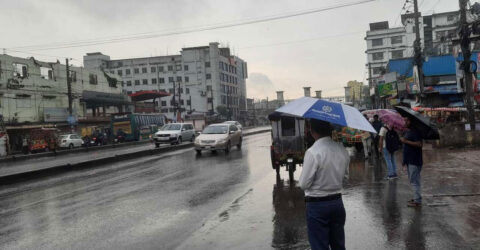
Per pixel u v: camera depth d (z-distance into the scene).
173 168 15.67
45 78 47.50
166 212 7.70
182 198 9.11
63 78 50.34
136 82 111.44
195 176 12.88
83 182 12.99
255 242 5.49
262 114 120.81
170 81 108.69
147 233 6.23
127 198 9.44
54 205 9.04
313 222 3.55
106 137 43.78
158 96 68.50
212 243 5.53
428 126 6.91
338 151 3.61
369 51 85.00
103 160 19.55
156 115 50.59
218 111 96.88
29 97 44.81
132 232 6.33
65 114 47.88
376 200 7.80
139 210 7.99
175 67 108.69
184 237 5.91
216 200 8.66
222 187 10.41
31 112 44.94
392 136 10.23
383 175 11.07
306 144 11.04
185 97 107.00
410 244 5.12
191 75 106.62
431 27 76.88
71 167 17.30
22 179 14.67
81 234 6.35
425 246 5.02
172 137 30.44
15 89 43.06
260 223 6.50
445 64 34.78
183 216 7.29
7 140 34.56
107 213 7.83
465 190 8.24
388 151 10.28
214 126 22.88
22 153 36.56
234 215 7.15
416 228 5.79
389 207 7.16
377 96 45.31
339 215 3.57
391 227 5.90
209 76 105.75
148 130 46.03
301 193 9.04
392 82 37.75
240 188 10.11
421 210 6.82
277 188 9.87
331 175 3.51
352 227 6.00
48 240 6.10
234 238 5.72
